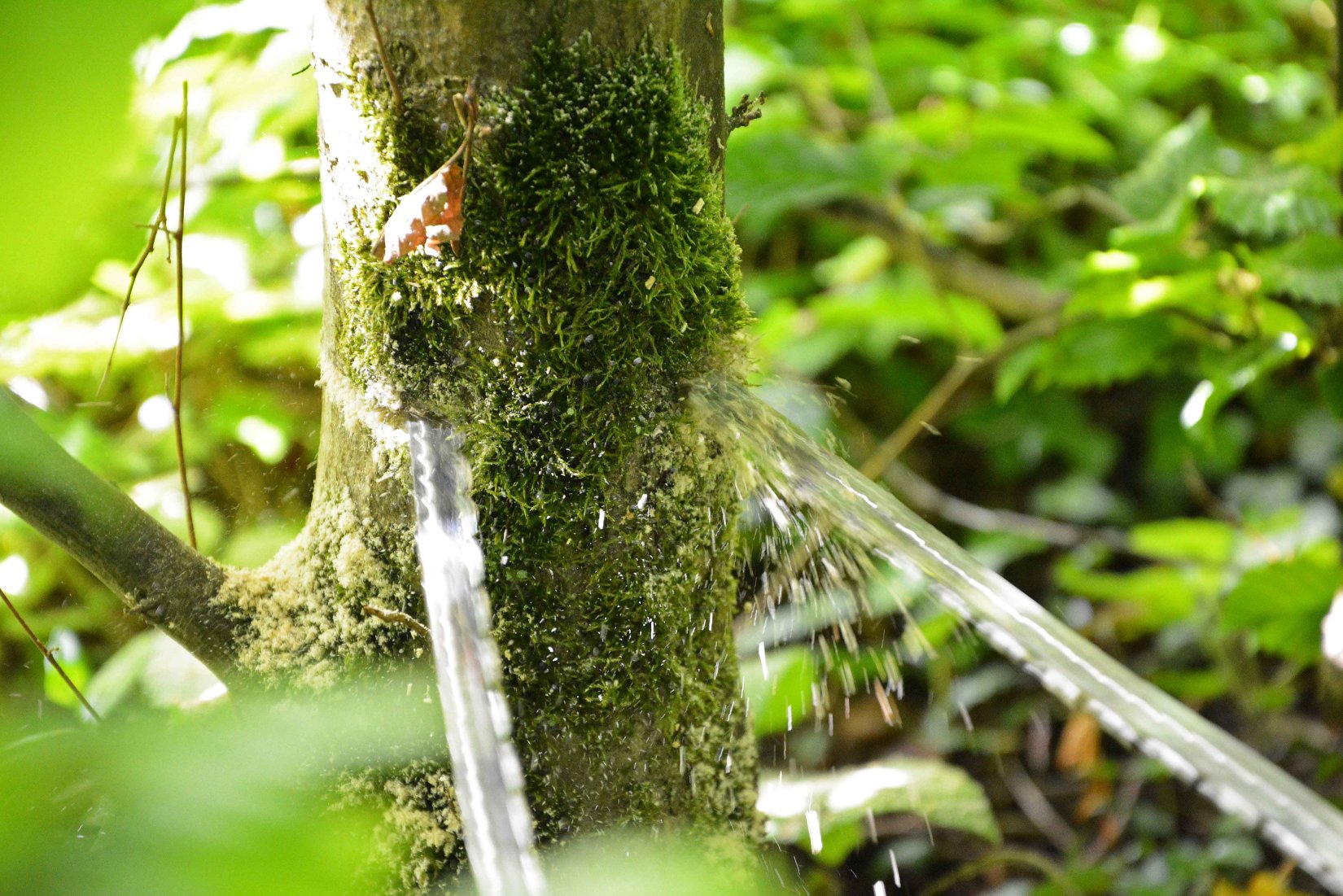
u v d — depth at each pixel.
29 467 1.62
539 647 1.66
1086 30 3.33
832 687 2.94
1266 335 2.01
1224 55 3.71
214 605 1.68
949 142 3.08
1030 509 4.05
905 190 3.31
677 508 1.67
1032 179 3.54
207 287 2.27
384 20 1.62
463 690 1.59
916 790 1.92
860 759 2.83
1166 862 2.36
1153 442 3.89
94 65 0.90
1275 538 2.72
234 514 2.39
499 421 1.65
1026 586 3.58
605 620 1.66
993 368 3.22
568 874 1.65
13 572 2.21
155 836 1.31
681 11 1.64
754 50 3.05
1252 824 1.58
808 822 1.88
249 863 1.30
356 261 1.65
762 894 1.67
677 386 1.67
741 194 2.34
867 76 3.10
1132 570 3.71
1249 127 3.98
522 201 1.62
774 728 2.01
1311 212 1.96
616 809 1.67
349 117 1.63
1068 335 2.32
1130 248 2.00
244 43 2.34
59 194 0.94
